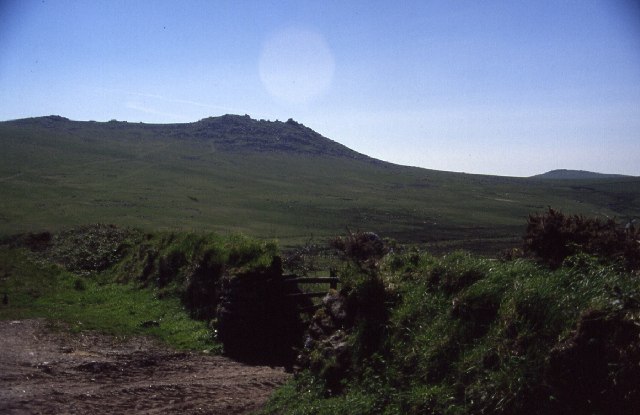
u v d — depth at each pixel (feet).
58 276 61.46
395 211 239.30
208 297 46.39
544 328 19.61
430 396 20.04
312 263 55.16
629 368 17.01
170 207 216.74
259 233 163.94
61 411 25.86
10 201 196.95
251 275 40.47
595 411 17.20
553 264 23.41
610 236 23.68
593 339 18.01
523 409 18.16
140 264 59.21
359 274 27.40
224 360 37.70
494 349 20.02
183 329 43.37
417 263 27.48
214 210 218.79
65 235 74.54
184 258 54.24
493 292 21.86
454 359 21.08
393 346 23.13
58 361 34.12
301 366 27.32
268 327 39.99
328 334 27.22
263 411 25.17
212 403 27.37
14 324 42.68
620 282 19.70
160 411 26.16
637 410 16.58
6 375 30.89
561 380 18.11
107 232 72.08
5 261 63.26
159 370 34.14
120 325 43.88
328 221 203.62
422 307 23.76
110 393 28.73
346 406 21.59
